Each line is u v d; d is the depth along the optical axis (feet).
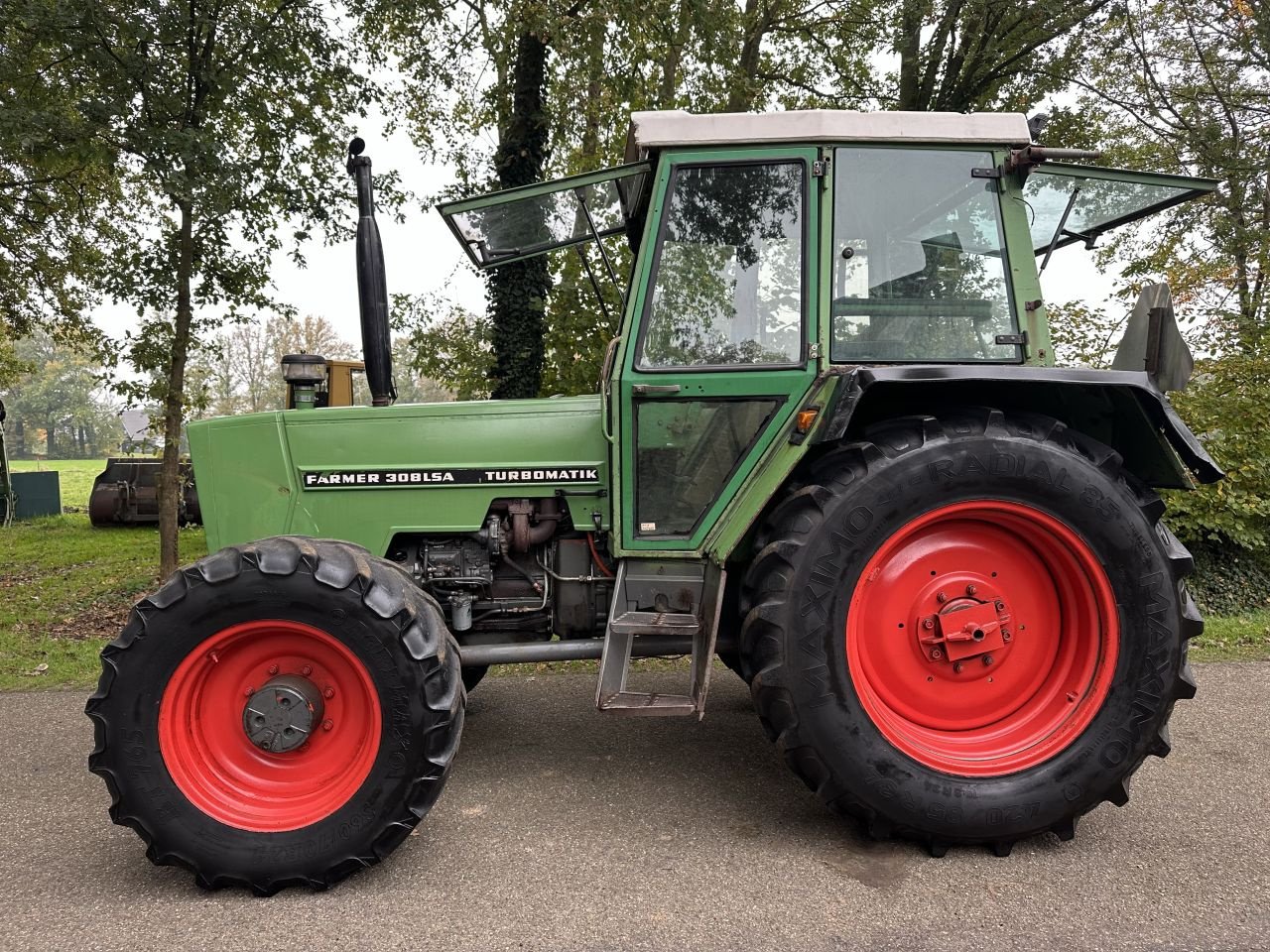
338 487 9.40
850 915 6.70
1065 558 7.98
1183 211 29.81
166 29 18.40
